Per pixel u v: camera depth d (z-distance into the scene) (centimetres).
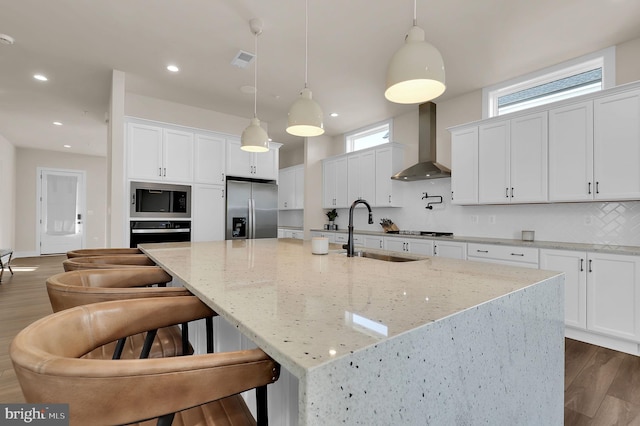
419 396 74
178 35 291
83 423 58
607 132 277
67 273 142
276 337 68
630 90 265
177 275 138
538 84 361
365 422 63
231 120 512
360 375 62
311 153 620
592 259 268
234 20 269
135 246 397
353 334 70
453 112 434
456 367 85
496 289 112
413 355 73
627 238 294
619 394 193
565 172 302
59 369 57
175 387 63
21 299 379
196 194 448
